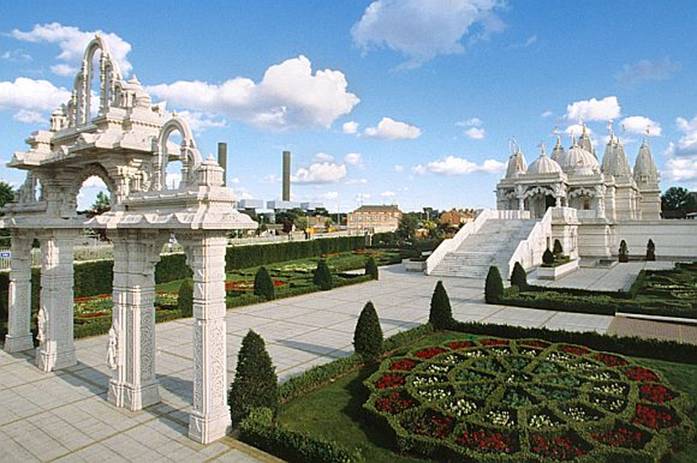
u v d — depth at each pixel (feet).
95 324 53.01
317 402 32.48
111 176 33.24
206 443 26.66
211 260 27.14
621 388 31.81
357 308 69.62
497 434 25.23
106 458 25.38
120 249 32.12
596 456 22.80
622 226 162.50
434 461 24.38
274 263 136.15
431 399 29.99
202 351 26.96
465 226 129.49
